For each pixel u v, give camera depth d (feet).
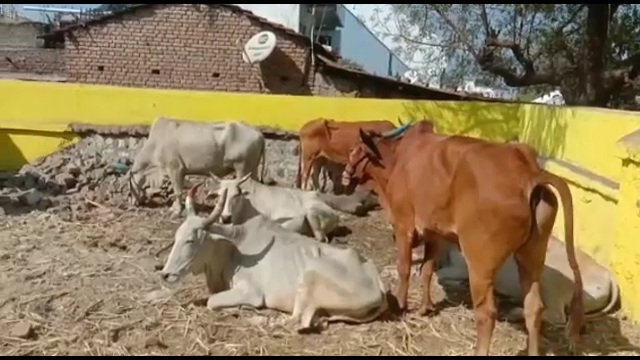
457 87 50.29
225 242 17.87
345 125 30.71
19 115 33.94
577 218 23.95
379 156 19.10
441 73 44.91
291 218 23.99
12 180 31.58
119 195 30.76
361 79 57.93
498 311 18.69
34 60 71.36
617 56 42.50
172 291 19.17
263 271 17.80
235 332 16.69
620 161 20.99
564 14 41.14
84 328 16.74
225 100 34.76
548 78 41.83
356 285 17.24
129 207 28.96
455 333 17.31
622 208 18.92
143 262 21.91
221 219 19.42
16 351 15.46
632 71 39.78
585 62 39.06
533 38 41.81
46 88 33.94
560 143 29.01
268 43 55.88
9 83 33.76
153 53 58.85
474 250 14.66
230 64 59.31
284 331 16.81
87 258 22.15
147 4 58.03
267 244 18.02
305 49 58.95
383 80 55.83
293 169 34.88
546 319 17.79
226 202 20.68
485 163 14.71
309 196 24.84
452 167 15.42
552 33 41.47
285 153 34.94
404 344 16.51
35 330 16.55
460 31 41.96
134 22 58.34
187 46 58.95
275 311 17.66
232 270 17.99
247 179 23.70
